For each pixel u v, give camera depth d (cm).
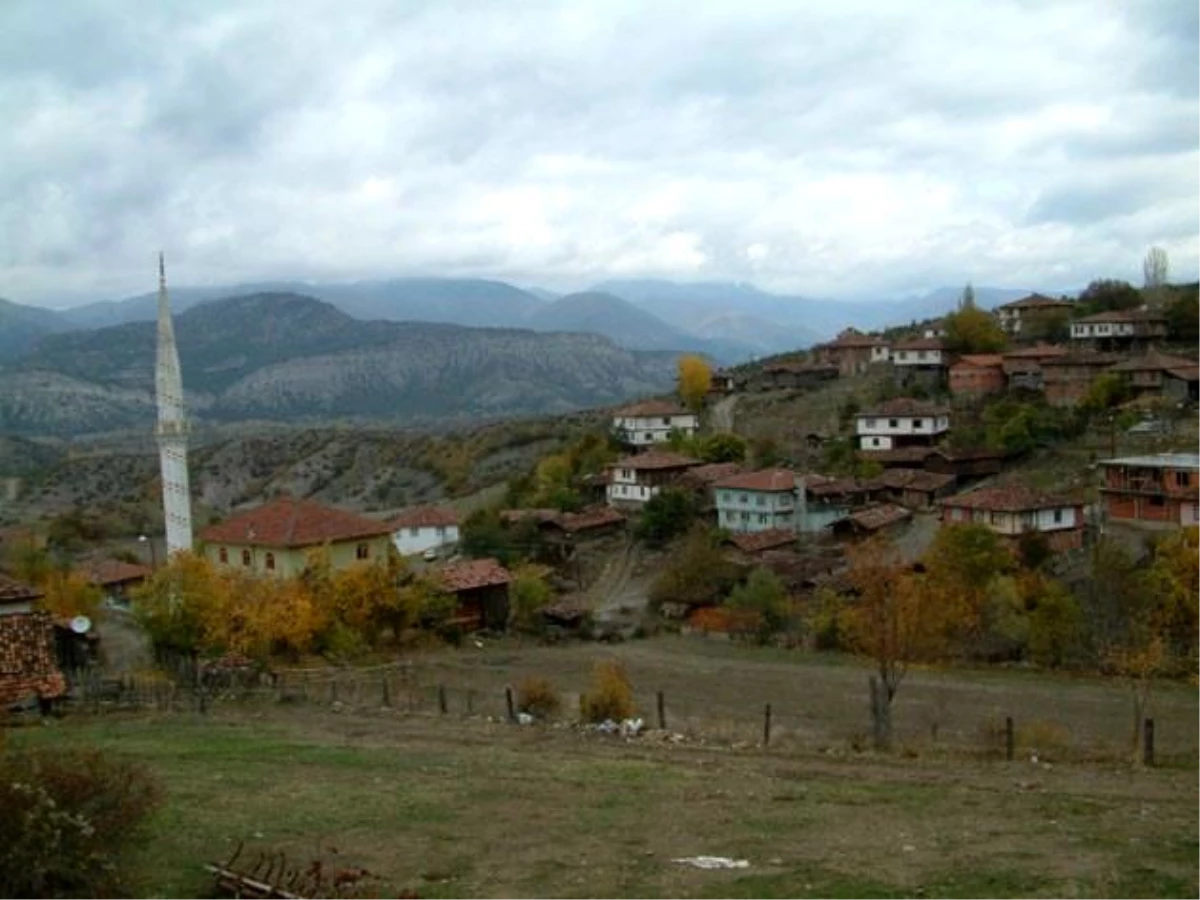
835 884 1922
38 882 1551
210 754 3198
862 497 11256
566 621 8556
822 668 6850
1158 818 2444
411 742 3553
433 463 19288
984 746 3725
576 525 11594
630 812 2472
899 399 13188
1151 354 12306
